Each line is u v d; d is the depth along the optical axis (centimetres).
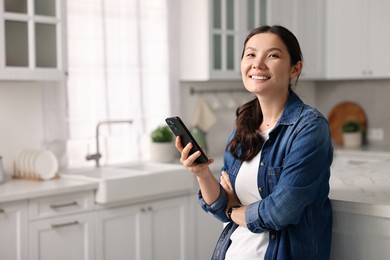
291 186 176
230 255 194
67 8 390
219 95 494
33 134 376
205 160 187
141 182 359
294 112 186
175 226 390
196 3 439
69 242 332
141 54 432
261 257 187
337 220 210
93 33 405
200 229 407
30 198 312
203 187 195
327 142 182
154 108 441
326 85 584
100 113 410
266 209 178
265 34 185
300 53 190
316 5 528
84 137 402
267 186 187
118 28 418
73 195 332
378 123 550
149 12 435
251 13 468
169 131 430
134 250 365
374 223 202
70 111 395
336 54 535
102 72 410
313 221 190
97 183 340
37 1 339
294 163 177
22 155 358
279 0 489
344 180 251
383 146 538
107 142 416
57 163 358
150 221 373
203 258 410
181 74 455
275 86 184
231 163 199
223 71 446
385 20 504
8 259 306
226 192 199
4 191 309
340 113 575
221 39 446
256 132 193
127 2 422
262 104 193
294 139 181
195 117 471
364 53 518
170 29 448
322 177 182
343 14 529
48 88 381
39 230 317
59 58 350
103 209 346
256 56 185
